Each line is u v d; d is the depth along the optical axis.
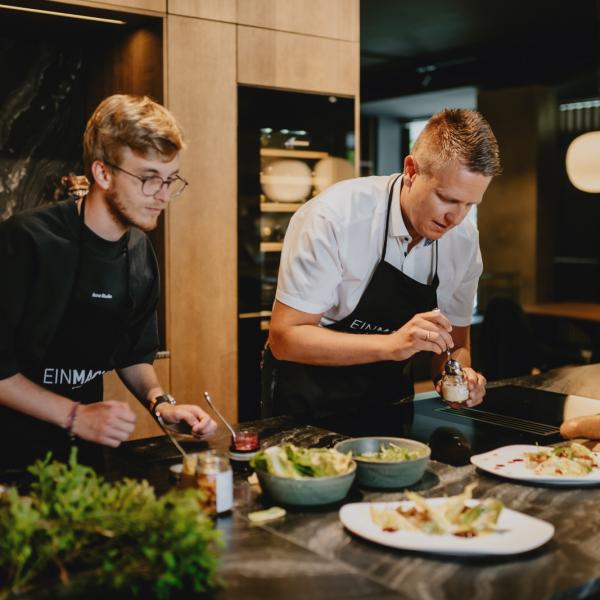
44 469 1.26
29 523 1.13
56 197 4.05
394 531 1.34
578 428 2.03
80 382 2.06
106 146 1.74
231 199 3.94
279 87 4.07
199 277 3.87
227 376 3.99
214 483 1.44
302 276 2.22
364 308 2.35
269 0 4.00
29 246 1.84
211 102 3.84
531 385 2.80
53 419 1.77
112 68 3.99
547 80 8.77
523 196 9.00
